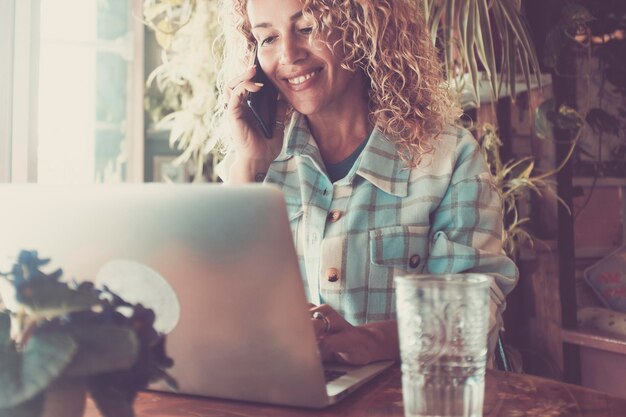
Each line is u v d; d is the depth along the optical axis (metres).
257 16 1.58
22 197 0.85
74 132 3.46
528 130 2.82
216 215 0.78
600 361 2.50
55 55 3.40
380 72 1.58
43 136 3.40
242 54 1.77
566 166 2.61
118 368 0.74
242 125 1.70
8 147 2.60
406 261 1.51
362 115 1.63
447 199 1.53
